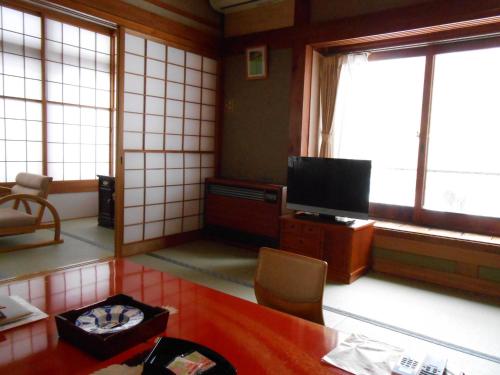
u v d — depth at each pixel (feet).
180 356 3.20
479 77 11.45
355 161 11.25
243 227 14.24
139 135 12.84
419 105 12.48
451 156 12.07
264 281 5.60
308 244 11.85
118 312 3.83
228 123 15.65
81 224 17.34
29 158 16.25
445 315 9.05
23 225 13.20
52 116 16.83
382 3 11.45
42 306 4.30
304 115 13.26
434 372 3.17
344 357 3.42
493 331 8.29
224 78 15.62
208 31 14.78
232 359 3.32
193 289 4.96
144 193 13.29
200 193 15.44
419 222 12.57
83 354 3.33
